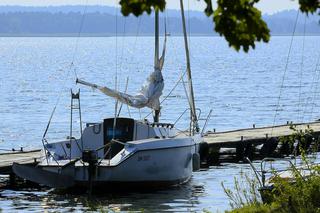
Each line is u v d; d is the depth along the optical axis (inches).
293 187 1448.1
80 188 2188.7
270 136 3216.0
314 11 704.4
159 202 2086.6
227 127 4315.9
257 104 5561.0
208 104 5580.7
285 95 6235.2
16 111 5118.1
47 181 2140.7
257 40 696.4
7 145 3587.6
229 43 698.8
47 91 6732.3
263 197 1537.9
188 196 2162.9
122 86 7150.6
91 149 2247.8
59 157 2231.8
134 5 697.6
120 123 2276.1
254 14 691.4
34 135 3939.5
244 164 2883.9
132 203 2071.9
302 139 1809.8
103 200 2112.5
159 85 2368.4
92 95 6240.2
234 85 7406.5
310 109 5246.1
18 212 1998.0
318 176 1483.8
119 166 2113.7
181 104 5408.5
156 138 2223.2
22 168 2158.0
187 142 2297.0
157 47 2395.4
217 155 2987.2
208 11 694.5
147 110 5044.3
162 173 2203.5
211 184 2348.7
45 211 2009.1
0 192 2292.1
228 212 1482.5
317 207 1407.5
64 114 4931.1
